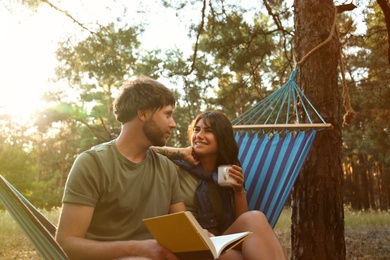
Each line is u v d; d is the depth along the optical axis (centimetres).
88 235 233
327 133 482
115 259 214
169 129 247
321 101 487
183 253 210
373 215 1361
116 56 975
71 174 229
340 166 487
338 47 493
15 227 832
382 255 706
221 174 295
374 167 3481
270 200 344
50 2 859
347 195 3347
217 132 308
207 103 1209
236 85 1184
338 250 475
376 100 1464
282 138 369
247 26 941
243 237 217
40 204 2073
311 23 501
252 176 356
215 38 960
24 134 3812
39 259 598
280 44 993
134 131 243
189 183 301
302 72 499
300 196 484
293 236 488
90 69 981
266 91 1273
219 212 299
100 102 2497
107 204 233
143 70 1054
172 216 197
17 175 2044
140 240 223
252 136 378
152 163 253
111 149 241
